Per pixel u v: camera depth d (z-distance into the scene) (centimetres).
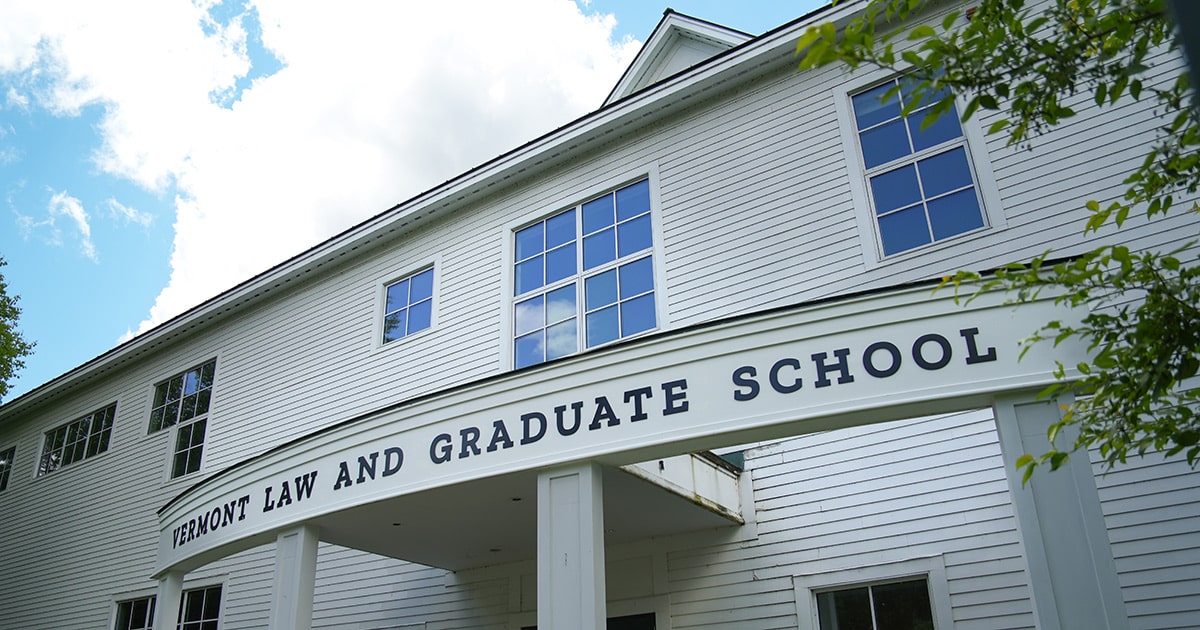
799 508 870
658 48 1264
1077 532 474
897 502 822
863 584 818
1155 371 380
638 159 1122
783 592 849
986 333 536
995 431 796
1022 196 852
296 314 1449
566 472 638
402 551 953
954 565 775
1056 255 816
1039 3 888
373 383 1287
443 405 718
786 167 997
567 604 598
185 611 1374
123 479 1595
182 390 1587
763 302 955
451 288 1255
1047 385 510
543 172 1216
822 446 879
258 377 1453
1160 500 709
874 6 405
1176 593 683
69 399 1847
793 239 962
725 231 1012
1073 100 857
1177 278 412
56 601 1593
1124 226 794
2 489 1888
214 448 1458
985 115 898
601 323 1082
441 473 697
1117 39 406
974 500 786
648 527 899
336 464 772
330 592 1204
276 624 753
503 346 1154
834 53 389
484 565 1052
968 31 411
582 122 1149
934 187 905
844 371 561
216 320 1577
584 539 609
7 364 1983
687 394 607
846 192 948
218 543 855
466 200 1280
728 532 898
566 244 1159
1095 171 827
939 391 531
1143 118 821
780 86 1038
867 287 898
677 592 905
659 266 1046
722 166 1045
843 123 977
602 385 644
